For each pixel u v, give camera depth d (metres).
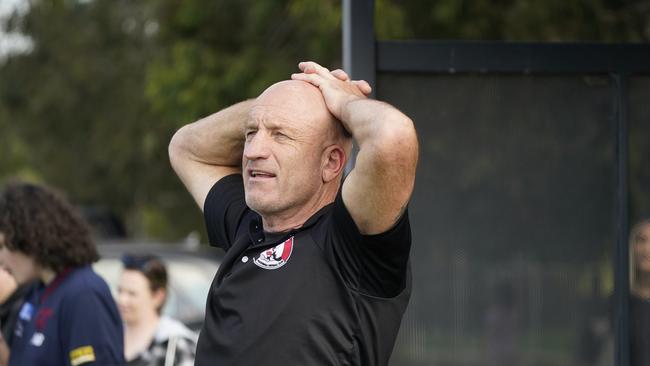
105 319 10.55
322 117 6.80
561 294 9.20
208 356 6.71
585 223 9.24
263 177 6.77
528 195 9.27
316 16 21.48
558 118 9.27
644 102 9.25
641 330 9.15
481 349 9.20
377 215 6.36
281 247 6.72
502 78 9.30
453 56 9.23
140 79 37.00
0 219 10.70
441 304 9.23
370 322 6.63
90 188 39.75
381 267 6.55
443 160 9.28
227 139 8.01
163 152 29.67
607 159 9.27
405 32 20.72
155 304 13.91
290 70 23.66
